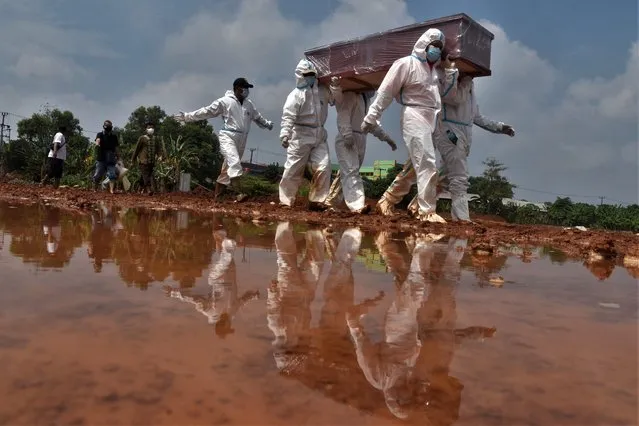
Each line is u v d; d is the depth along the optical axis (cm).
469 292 216
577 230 806
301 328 143
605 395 104
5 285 179
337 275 242
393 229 583
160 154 1376
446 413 92
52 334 126
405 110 689
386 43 778
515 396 101
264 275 228
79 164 1995
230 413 87
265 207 891
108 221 457
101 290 179
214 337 130
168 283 197
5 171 3022
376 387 102
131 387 96
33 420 81
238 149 1054
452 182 759
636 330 162
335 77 845
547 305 198
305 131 884
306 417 87
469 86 747
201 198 1147
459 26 682
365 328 147
